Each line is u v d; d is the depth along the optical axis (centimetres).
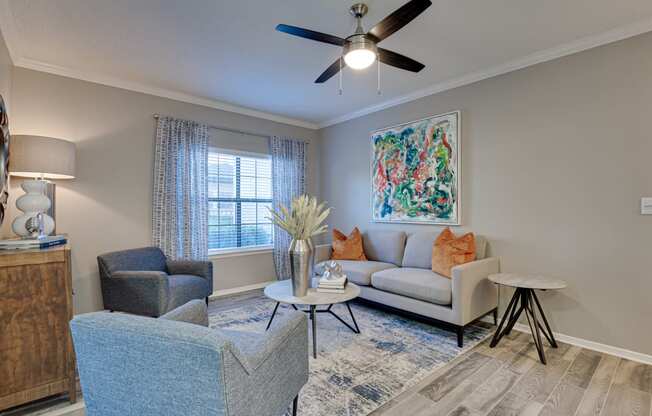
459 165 335
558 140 271
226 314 334
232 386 101
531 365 227
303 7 213
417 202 374
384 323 308
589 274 255
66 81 307
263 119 458
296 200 259
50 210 282
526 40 256
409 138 382
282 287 277
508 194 301
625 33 237
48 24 231
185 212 374
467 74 322
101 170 326
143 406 106
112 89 333
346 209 473
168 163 364
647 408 179
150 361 102
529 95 287
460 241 298
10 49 261
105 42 258
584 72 258
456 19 226
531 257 286
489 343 263
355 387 200
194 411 101
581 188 260
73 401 186
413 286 283
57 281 184
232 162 432
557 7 212
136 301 270
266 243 465
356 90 367
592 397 189
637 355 234
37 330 178
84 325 107
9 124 274
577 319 261
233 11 217
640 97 233
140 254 317
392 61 228
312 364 228
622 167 241
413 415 174
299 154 491
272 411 130
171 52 275
